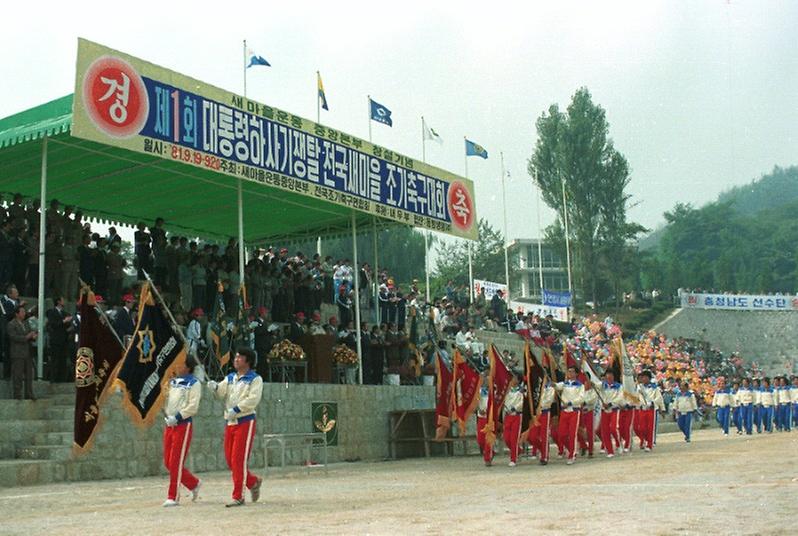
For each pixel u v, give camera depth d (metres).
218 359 20.61
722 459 17.80
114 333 12.77
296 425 22.75
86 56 17.78
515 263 97.56
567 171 84.38
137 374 11.91
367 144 25.61
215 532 8.41
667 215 146.50
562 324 59.41
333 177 24.11
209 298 26.03
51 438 17.27
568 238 79.81
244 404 11.09
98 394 12.53
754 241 142.50
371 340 27.66
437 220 28.38
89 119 17.75
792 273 131.62
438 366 24.88
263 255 29.11
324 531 8.16
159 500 12.41
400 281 83.00
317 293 29.58
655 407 24.84
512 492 11.95
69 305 22.59
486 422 20.05
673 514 8.42
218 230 31.17
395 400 26.69
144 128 18.83
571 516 8.63
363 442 25.06
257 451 21.42
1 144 19.22
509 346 42.09
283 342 23.20
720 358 73.19
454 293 44.31
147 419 11.85
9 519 10.28
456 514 9.27
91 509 11.26
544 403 19.72
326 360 25.03
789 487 10.80
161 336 12.04
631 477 13.96
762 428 40.69
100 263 23.70
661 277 115.75
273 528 8.58
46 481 15.97
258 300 26.81
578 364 22.52
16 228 22.33
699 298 85.31
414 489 13.30
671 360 64.12
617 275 85.81
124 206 27.48
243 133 21.33
